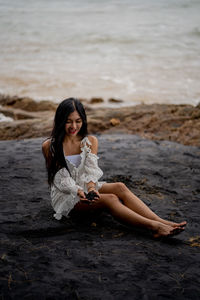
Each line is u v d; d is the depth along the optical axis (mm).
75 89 16141
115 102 14227
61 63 21656
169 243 2951
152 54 24062
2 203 3637
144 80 17641
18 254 2631
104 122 9539
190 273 2480
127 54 24266
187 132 8391
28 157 5668
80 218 3314
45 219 3277
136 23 40188
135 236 3053
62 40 29859
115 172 5004
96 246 2820
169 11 52625
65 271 2424
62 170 3072
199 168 5398
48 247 2766
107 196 3064
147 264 2574
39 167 5094
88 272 2426
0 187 4145
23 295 2141
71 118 2957
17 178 4527
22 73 18953
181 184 4598
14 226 3102
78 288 2234
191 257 2717
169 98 14656
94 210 3135
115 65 21047
